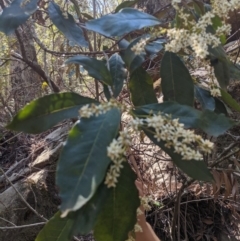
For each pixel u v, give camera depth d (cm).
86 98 29
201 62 40
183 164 27
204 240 68
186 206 66
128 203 28
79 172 24
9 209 69
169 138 26
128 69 34
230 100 37
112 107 27
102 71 32
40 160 82
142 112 29
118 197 28
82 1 67
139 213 34
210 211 70
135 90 37
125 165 28
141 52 34
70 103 29
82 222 25
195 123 28
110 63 36
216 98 41
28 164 88
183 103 34
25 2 36
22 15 34
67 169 24
